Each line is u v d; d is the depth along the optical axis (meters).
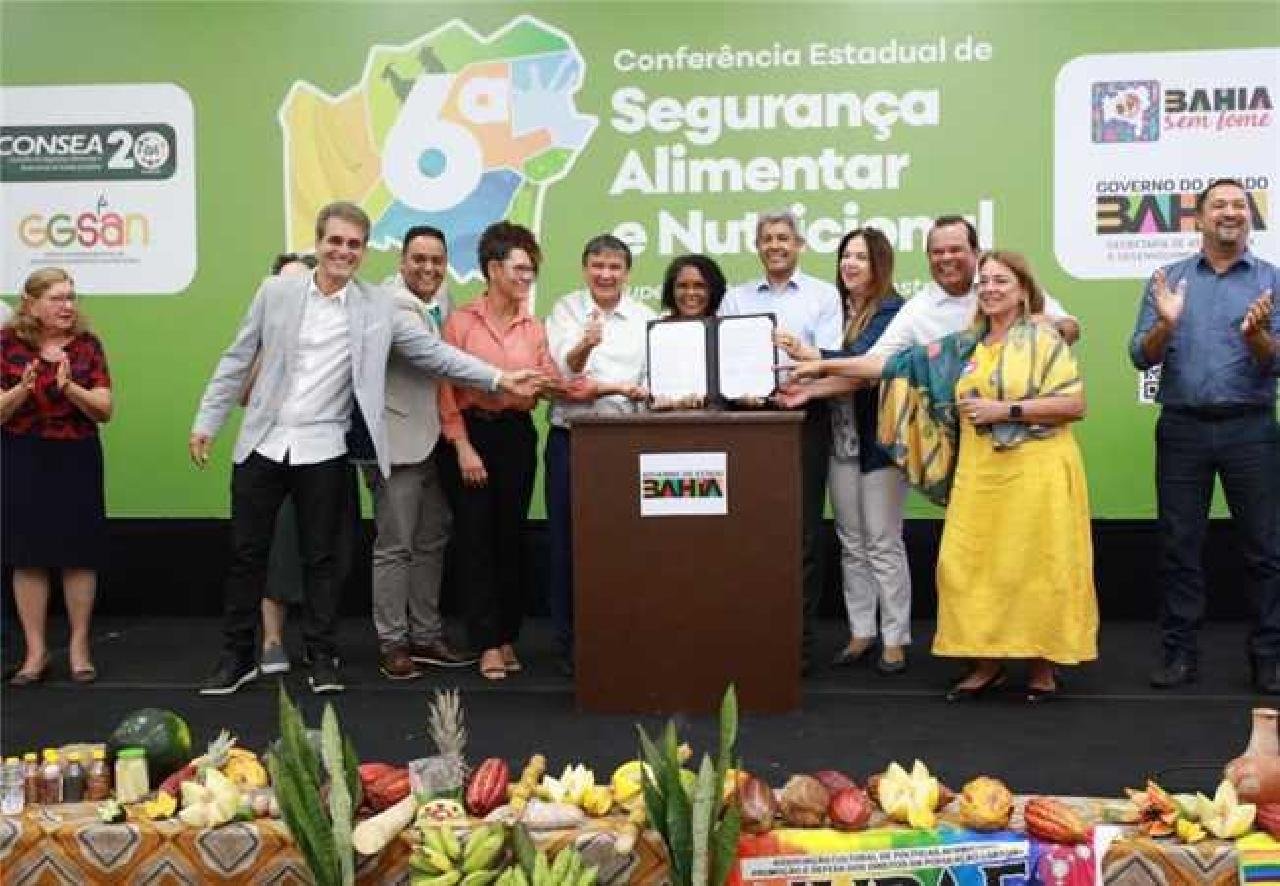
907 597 5.52
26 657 5.80
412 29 6.76
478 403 5.41
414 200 6.81
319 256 5.14
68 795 3.04
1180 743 4.44
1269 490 5.12
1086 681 5.34
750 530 4.79
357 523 5.98
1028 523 4.88
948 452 5.09
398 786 2.91
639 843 2.76
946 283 5.18
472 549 5.44
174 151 6.86
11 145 6.89
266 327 5.15
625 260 5.40
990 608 4.93
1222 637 6.21
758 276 6.70
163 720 3.16
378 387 5.12
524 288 5.36
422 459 5.36
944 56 6.56
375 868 2.78
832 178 6.64
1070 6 6.48
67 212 6.90
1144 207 6.51
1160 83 6.45
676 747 2.77
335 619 5.25
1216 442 5.13
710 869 2.64
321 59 6.80
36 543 5.38
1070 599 4.87
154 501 6.94
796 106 6.64
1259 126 6.42
